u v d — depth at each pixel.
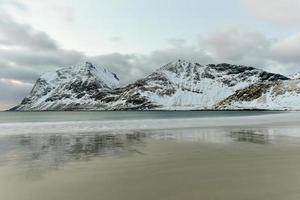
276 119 66.38
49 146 22.84
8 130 39.41
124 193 9.94
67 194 9.95
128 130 38.19
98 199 9.34
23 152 19.73
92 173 13.19
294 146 21.22
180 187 10.53
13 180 12.00
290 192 9.66
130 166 14.70
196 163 15.20
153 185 10.91
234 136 28.88
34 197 9.69
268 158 16.31
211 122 57.00
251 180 11.34
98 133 34.19
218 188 10.30
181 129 39.00
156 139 27.11
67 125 50.38
